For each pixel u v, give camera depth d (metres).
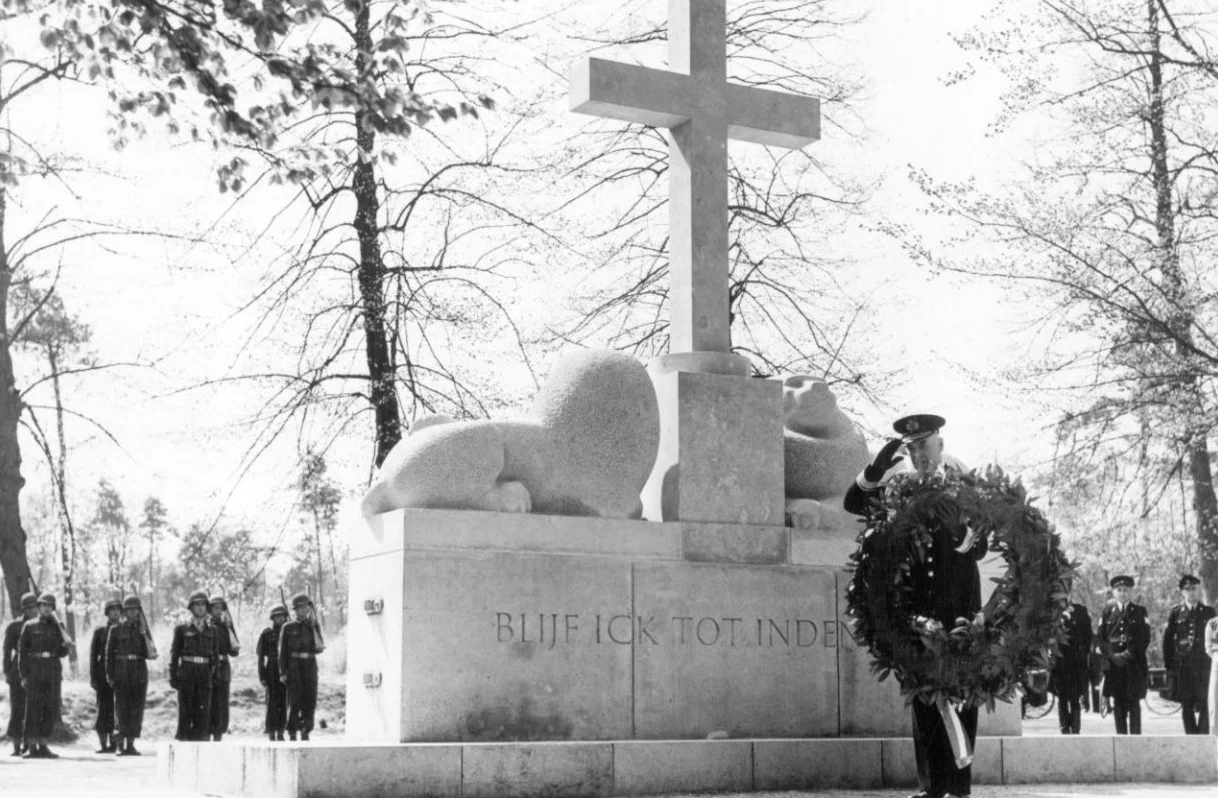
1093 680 19.95
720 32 11.70
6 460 25.67
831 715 11.15
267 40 11.63
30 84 22.59
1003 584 9.11
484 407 21.92
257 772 9.04
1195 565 27.59
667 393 11.12
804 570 11.22
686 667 10.66
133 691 19.38
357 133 20.97
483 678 9.93
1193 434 23.38
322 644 19.14
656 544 10.69
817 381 11.97
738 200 23.17
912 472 9.36
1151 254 23.66
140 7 11.62
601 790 9.53
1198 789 10.30
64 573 29.22
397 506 10.20
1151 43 24.84
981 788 10.30
